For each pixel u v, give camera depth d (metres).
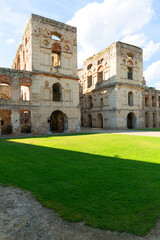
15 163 9.15
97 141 16.94
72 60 32.56
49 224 4.17
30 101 27.84
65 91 31.62
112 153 11.08
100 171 7.53
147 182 6.32
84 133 27.56
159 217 4.32
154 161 9.02
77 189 5.82
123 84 38.47
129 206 4.75
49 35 30.27
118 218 4.25
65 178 6.82
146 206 4.75
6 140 19.44
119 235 3.74
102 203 4.91
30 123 27.78
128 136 21.64
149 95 47.62
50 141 17.72
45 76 29.50
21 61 36.72
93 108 45.62
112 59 39.06
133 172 7.36
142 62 42.75
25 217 4.48
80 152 11.54
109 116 39.62
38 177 7.04
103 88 41.59
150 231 3.85
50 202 5.07
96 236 3.72
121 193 5.49
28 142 17.27
